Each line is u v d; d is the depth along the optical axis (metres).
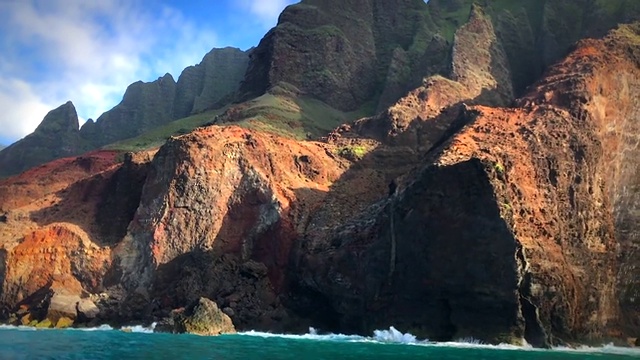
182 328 55.03
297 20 114.62
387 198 63.97
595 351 48.34
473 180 51.25
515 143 61.53
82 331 57.44
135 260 70.25
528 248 51.69
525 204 55.69
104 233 78.19
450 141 62.69
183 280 64.94
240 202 71.56
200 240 69.38
